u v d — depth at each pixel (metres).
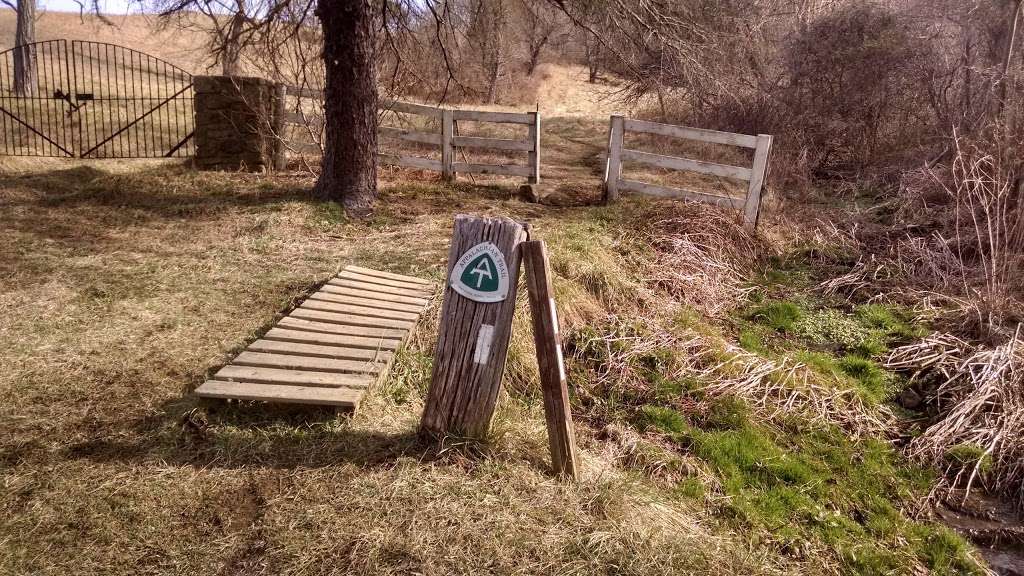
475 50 13.16
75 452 3.60
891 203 10.21
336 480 3.42
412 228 8.23
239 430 3.81
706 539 3.52
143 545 2.97
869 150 12.60
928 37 12.38
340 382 4.15
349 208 8.70
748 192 8.85
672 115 17.62
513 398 4.81
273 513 3.17
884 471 4.63
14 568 2.79
